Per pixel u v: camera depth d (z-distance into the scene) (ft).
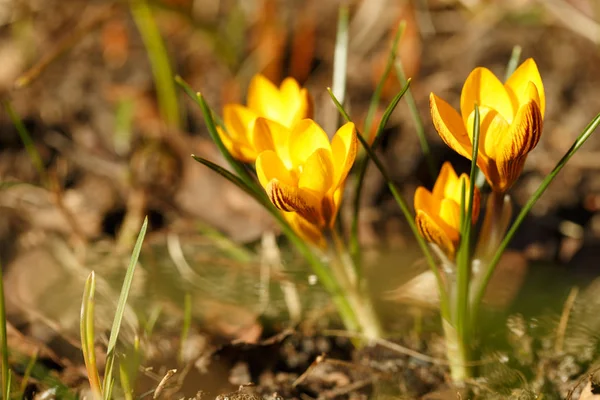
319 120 2.49
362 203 2.22
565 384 1.81
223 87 2.68
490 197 1.72
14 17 2.95
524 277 2.03
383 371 1.85
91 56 2.84
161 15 2.90
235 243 2.18
